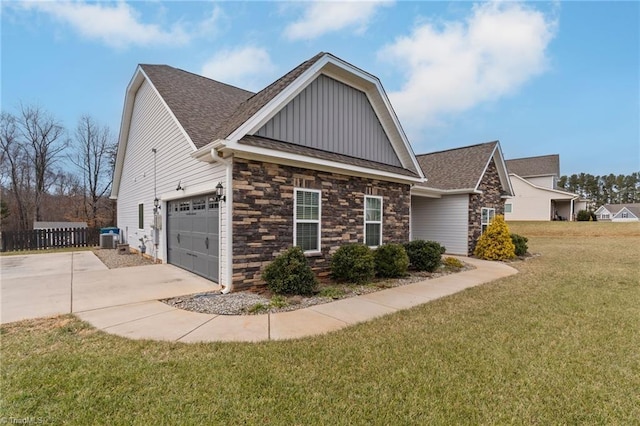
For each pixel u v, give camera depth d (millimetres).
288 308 5512
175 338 4051
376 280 8102
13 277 8125
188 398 2719
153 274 8484
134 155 14047
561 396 2861
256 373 3158
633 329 4535
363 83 9242
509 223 28078
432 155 18344
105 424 2377
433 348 3836
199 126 8367
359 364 3396
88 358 3434
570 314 5250
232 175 6395
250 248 6668
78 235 17359
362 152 9508
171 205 10219
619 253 13961
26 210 28125
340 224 8586
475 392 2906
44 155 27875
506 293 6773
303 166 7645
